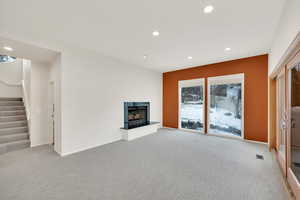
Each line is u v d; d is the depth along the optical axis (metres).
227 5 1.96
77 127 3.59
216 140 4.50
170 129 6.19
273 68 3.14
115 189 2.05
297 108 2.11
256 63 4.18
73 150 3.50
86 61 3.78
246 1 1.88
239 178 2.34
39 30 2.62
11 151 3.62
